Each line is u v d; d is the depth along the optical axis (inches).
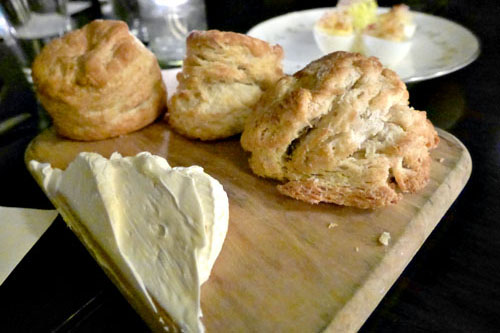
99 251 6.6
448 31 13.3
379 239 6.8
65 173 7.5
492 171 8.6
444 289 6.7
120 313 6.4
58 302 6.5
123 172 6.9
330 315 5.9
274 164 7.7
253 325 5.9
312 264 6.5
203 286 6.3
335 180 7.4
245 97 8.9
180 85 9.3
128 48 9.1
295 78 8.2
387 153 7.3
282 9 17.3
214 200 6.5
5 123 10.6
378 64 8.0
